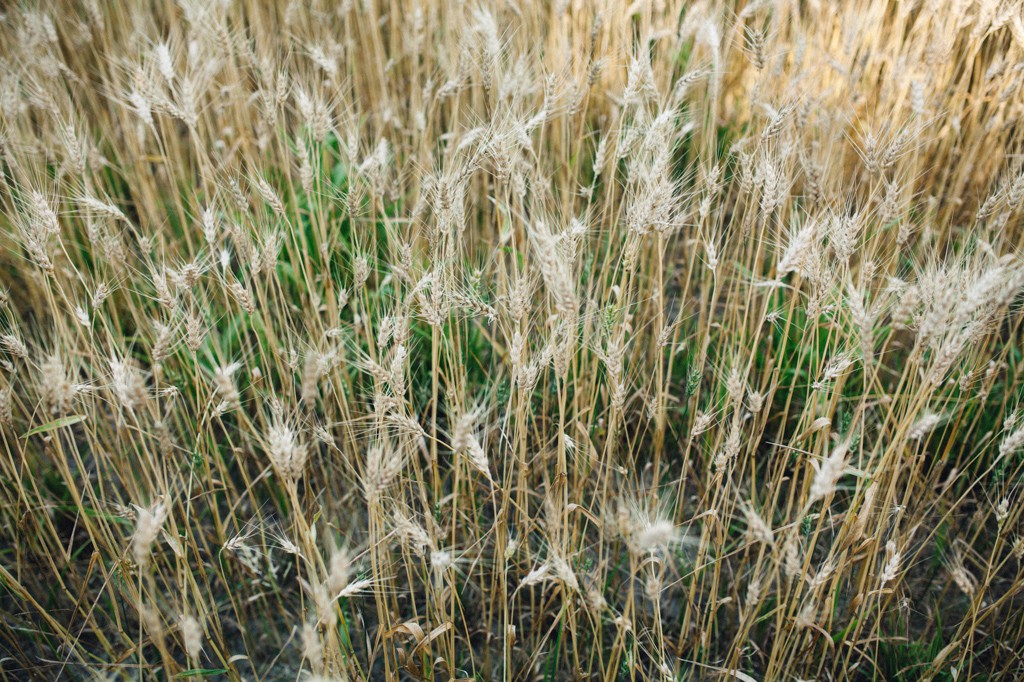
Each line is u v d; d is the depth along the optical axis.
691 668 1.14
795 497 1.34
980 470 1.36
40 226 1.04
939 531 1.27
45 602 1.25
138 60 1.50
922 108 1.19
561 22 1.61
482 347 1.45
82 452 1.41
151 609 1.02
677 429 1.41
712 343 1.44
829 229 1.10
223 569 1.23
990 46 1.60
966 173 1.47
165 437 1.01
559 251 1.03
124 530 1.29
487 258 1.48
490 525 1.32
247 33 1.76
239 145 1.64
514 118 1.18
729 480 1.06
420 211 1.18
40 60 1.43
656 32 1.55
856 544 1.07
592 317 1.16
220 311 1.47
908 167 1.35
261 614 1.22
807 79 1.56
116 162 1.73
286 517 1.30
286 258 1.50
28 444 1.35
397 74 1.78
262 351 1.17
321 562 0.97
